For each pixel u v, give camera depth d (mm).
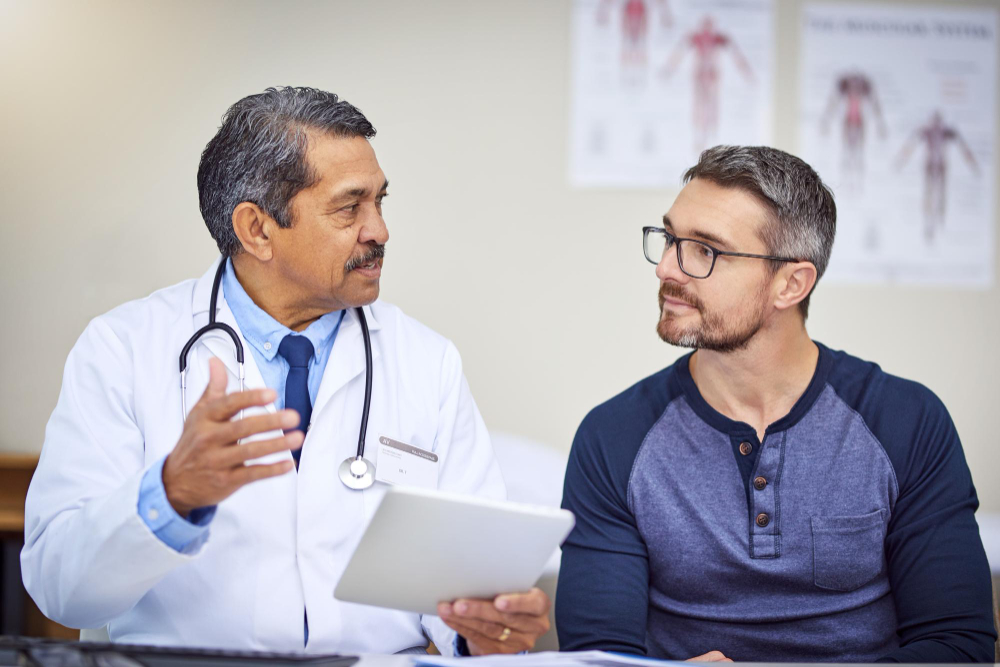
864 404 1382
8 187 2604
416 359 1425
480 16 2686
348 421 1312
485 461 1437
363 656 1030
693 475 1382
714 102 2721
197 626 1203
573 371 2723
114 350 1303
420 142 2682
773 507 1344
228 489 974
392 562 969
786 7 2727
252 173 1245
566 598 1382
